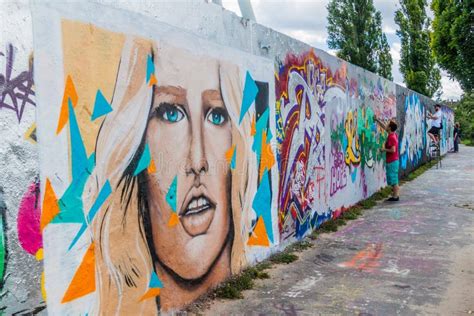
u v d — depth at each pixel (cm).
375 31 2970
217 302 459
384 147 1174
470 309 443
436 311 439
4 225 266
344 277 538
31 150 281
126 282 363
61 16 302
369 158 1101
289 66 655
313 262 596
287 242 654
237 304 455
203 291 462
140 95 372
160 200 400
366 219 873
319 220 779
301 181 701
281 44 629
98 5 332
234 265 517
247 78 538
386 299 470
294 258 607
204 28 456
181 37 420
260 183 571
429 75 3167
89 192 326
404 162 1557
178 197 423
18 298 275
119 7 351
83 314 323
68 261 310
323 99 795
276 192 617
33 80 282
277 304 456
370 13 2944
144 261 382
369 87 1097
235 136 512
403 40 3209
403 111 1540
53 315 299
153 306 394
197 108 446
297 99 685
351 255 629
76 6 313
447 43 1388
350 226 814
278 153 621
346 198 927
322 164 792
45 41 290
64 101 304
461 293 486
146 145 381
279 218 627
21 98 274
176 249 422
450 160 2250
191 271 443
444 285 510
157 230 397
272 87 602
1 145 264
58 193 301
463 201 1049
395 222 841
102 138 337
